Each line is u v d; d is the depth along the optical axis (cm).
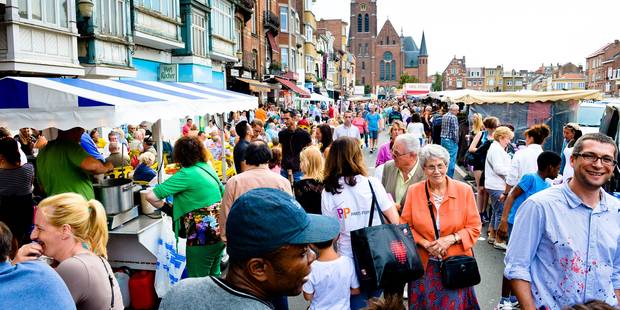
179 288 162
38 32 1073
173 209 488
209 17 2105
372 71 13950
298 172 926
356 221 375
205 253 485
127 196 524
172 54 1908
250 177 449
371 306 265
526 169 666
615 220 275
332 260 352
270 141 1382
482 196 893
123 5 1443
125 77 1469
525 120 1480
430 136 1867
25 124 493
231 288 155
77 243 304
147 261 536
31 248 291
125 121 501
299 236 153
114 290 301
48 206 301
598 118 1733
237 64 2709
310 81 4916
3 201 484
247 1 2769
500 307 488
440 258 376
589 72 10306
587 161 261
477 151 897
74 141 500
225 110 840
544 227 279
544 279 283
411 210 391
